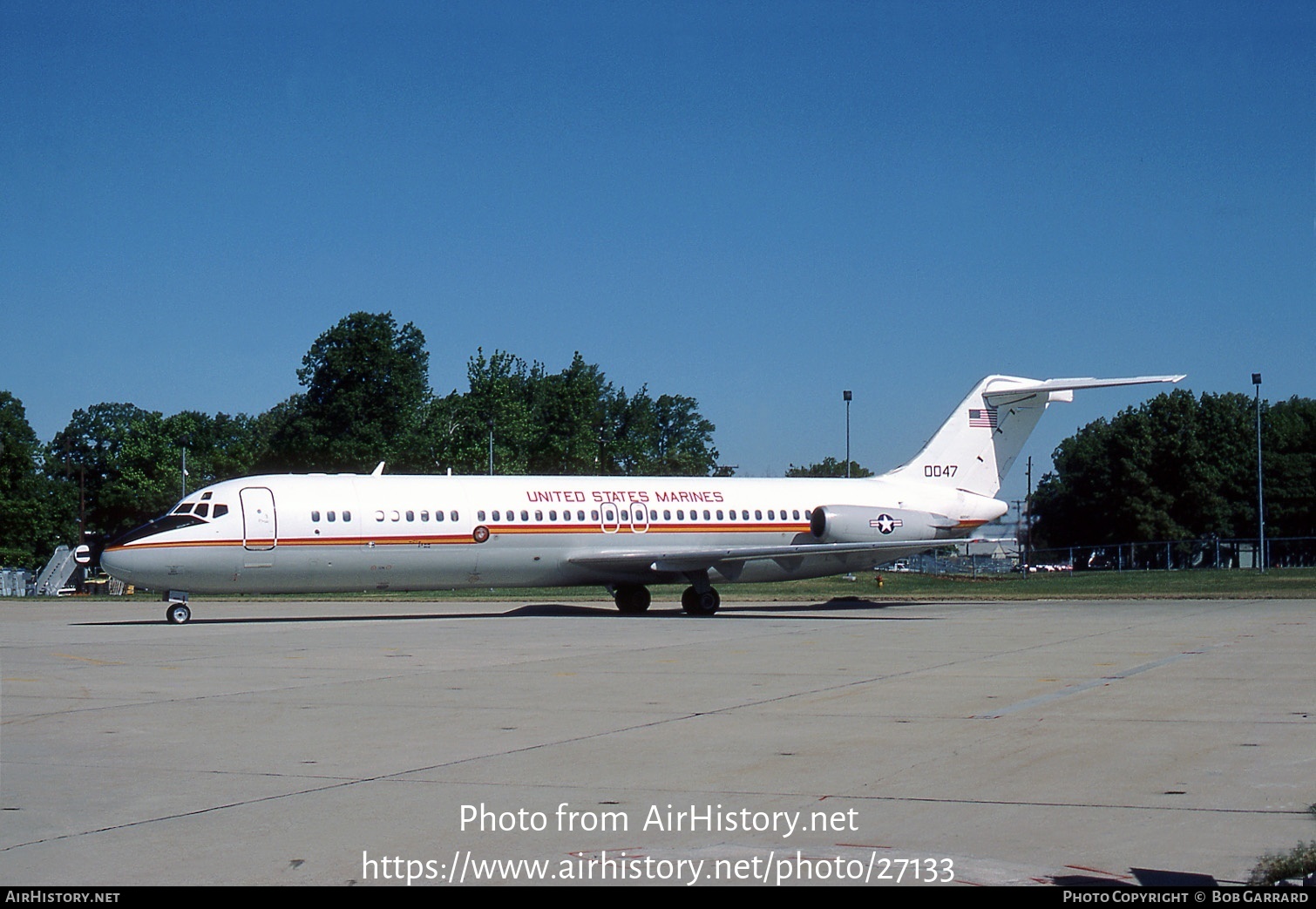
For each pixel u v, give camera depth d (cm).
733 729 1333
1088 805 958
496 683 1778
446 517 3344
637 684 1755
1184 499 10369
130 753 1216
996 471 4150
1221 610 3491
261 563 3152
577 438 10062
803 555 3747
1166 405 10494
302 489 3238
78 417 13575
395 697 1627
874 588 5459
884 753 1184
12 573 7831
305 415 8112
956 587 5456
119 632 2895
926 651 2247
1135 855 813
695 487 3772
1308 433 11094
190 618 3481
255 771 1118
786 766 1123
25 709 1535
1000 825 898
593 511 3550
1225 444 10594
